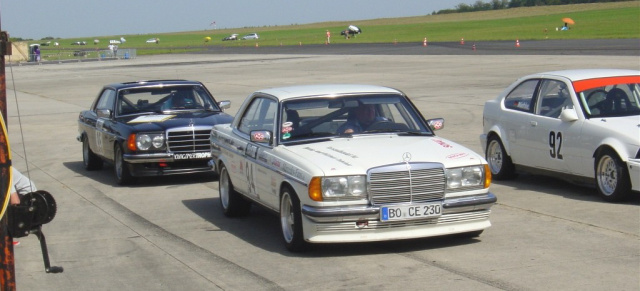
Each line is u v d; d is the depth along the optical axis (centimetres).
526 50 4684
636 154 845
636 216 806
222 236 797
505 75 2961
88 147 1307
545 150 980
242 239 780
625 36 5975
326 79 3234
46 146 1622
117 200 1031
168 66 5081
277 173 732
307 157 700
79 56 8262
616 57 3469
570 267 625
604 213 827
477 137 1468
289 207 721
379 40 8750
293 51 6812
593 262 638
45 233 834
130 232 829
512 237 737
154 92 1256
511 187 1015
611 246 689
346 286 596
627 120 900
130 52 7344
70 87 3481
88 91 3195
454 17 16662
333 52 6153
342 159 686
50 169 1333
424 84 2780
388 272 631
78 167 1355
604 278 591
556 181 1050
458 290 573
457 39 7675
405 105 814
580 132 916
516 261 649
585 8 14400
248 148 813
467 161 693
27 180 682
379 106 800
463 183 689
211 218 895
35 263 709
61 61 7044
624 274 600
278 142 759
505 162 1059
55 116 2236
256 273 648
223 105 1259
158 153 1111
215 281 629
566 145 940
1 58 366
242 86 3073
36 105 2611
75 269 685
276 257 699
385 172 666
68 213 946
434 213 674
